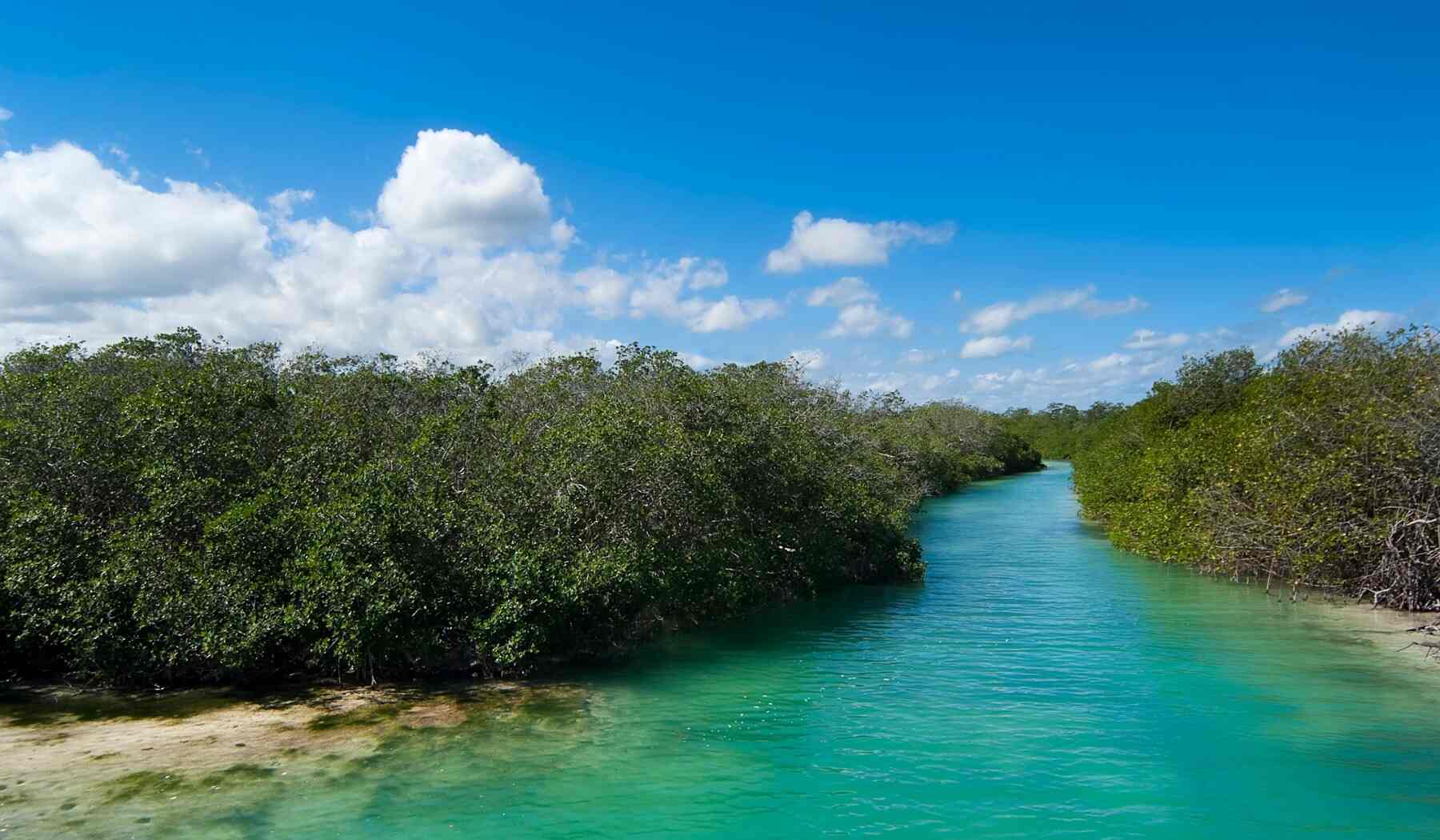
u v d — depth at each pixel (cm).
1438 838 892
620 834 909
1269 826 920
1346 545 2025
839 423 3278
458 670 1512
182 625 1340
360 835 898
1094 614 2059
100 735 1187
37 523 1393
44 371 1811
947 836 904
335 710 1303
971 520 4559
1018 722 1266
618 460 1736
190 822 919
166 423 1506
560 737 1200
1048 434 13500
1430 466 1938
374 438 1814
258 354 2127
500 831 911
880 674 1533
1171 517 2866
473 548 1498
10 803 962
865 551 2569
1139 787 1025
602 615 1616
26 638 1435
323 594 1355
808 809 973
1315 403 2281
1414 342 2236
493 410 2011
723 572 1989
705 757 1129
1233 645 1708
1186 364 4722
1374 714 1277
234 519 1373
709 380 2273
